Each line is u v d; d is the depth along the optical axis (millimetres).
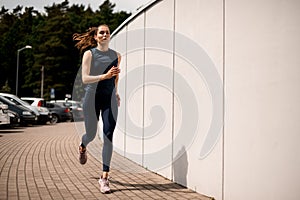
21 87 67812
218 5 5270
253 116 4484
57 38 64188
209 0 5508
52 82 63531
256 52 4465
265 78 4316
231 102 4910
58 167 7730
